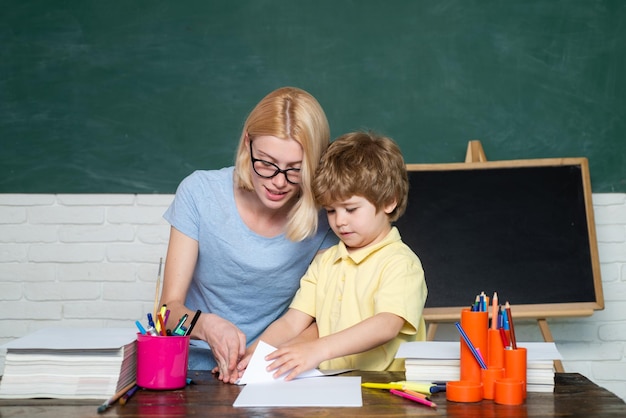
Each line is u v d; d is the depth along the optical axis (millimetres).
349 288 1717
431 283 2736
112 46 2922
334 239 1850
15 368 1333
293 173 1640
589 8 2896
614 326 2930
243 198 1798
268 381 1448
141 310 2949
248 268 1794
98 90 2922
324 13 2900
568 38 2898
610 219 2904
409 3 2896
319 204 1690
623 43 2898
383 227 1735
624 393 2936
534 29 2896
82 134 2928
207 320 1578
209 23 2912
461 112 2898
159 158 2926
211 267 1821
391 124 2900
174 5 2914
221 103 2912
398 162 1735
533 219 2775
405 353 1423
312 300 1781
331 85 2902
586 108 2898
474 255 2756
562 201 2785
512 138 2900
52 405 1284
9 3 2922
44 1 2920
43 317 2957
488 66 2900
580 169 2803
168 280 1781
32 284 2953
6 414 1221
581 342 2947
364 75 2900
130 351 1414
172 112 2922
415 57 2900
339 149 1676
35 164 2932
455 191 2805
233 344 1496
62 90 2922
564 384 1434
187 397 1343
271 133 1604
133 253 2947
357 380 1447
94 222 2943
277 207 1688
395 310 1576
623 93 2898
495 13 2896
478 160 2840
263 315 1894
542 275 2734
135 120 2922
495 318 1375
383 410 1232
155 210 2939
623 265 2908
